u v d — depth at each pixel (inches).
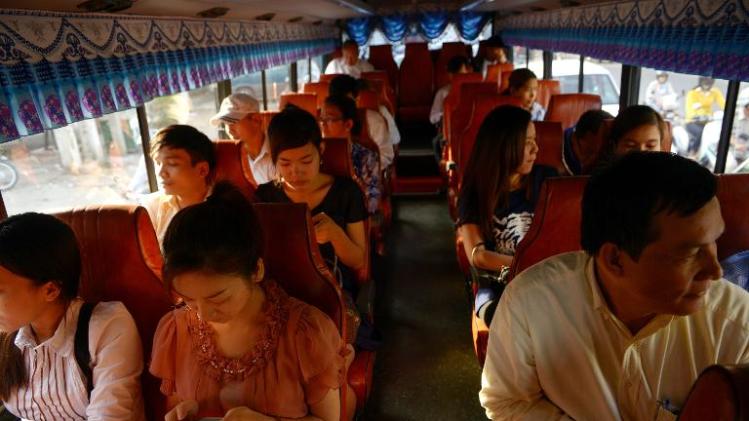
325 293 66.4
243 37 184.1
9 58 70.5
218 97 179.9
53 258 54.2
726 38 98.7
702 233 33.8
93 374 59.7
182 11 123.8
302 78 319.0
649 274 36.1
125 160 118.1
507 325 46.0
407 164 279.6
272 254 65.9
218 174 108.8
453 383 112.9
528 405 47.4
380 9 393.4
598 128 116.3
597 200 38.2
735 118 110.8
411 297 150.6
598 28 174.4
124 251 65.7
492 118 92.6
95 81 91.0
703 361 41.8
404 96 389.1
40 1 71.9
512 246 95.3
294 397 53.1
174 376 56.1
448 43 381.7
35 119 75.0
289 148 86.0
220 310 47.4
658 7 127.7
